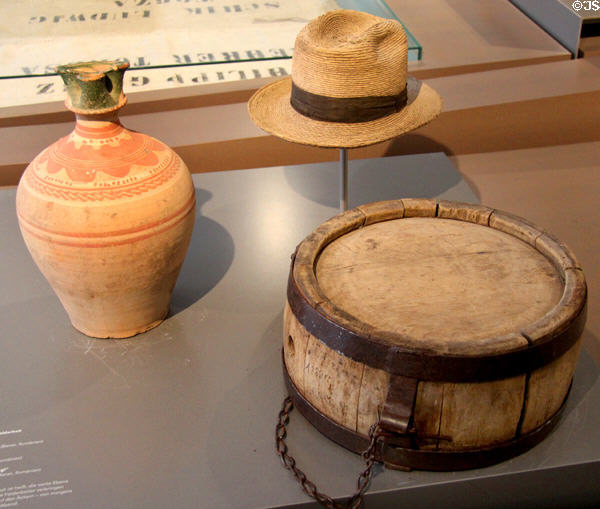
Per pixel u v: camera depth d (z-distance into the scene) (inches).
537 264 58.7
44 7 111.9
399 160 97.4
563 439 56.6
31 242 60.9
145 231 60.2
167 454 57.5
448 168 95.3
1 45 99.1
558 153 102.2
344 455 56.4
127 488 54.8
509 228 62.3
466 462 53.1
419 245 61.1
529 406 52.0
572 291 53.9
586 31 108.3
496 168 99.7
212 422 60.2
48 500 54.0
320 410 56.1
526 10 120.6
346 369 51.5
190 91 98.7
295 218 86.0
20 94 98.5
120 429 59.9
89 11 110.0
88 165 59.3
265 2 112.6
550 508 58.6
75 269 60.9
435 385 49.2
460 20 118.3
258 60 93.7
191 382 64.2
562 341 51.0
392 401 49.2
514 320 52.6
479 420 51.0
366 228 63.6
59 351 68.1
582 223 89.0
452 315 53.2
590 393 60.7
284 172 95.2
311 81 69.3
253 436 58.8
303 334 54.3
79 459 57.4
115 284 62.7
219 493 54.1
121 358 67.0
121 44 98.9
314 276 56.2
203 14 108.5
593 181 96.4
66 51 97.5
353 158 102.0
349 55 66.8
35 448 58.4
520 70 104.6
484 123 99.8
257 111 75.1
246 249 81.0
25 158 91.9
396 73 69.5
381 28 67.8
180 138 93.7
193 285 75.8
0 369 66.2
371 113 69.7
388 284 56.5
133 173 59.9
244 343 68.3
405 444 52.4
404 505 54.3
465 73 104.2
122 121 96.7
